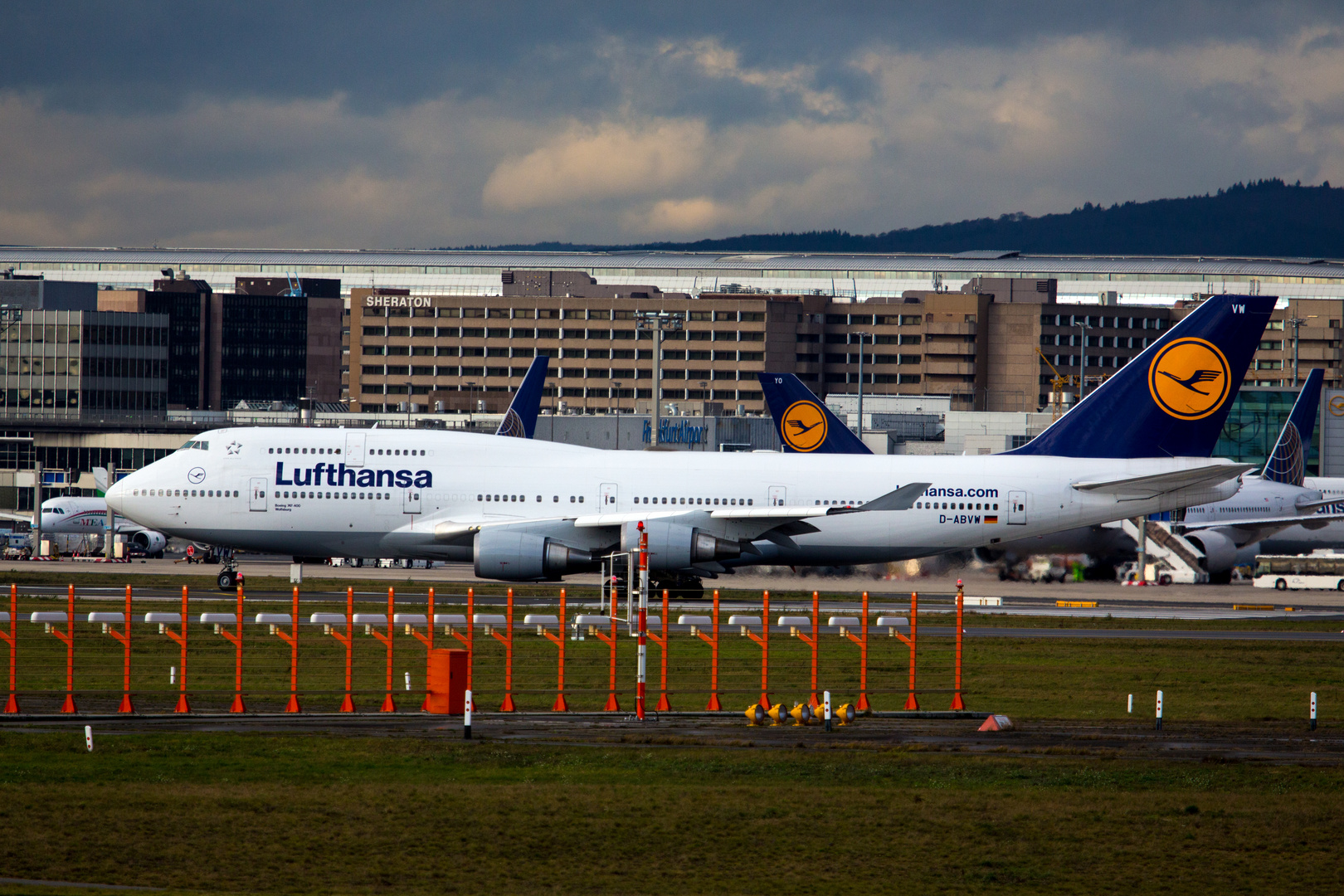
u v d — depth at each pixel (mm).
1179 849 94250
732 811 100812
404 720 136625
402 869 86125
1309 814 103250
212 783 105000
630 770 113625
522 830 94750
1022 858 91750
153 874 83375
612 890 83438
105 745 118375
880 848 93250
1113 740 134500
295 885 82438
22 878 81625
